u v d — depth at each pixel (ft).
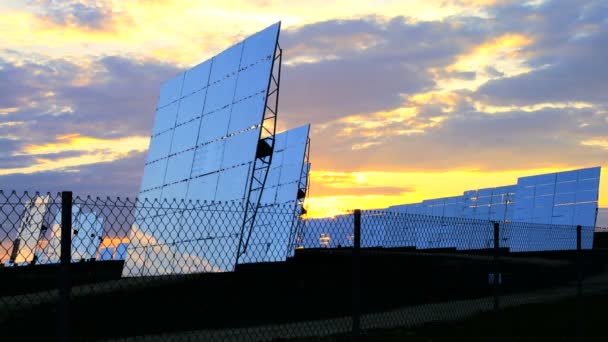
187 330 37.73
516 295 63.41
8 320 34.73
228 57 61.16
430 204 173.58
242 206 45.01
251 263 47.52
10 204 16.70
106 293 38.75
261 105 51.16
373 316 46.03
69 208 17.20
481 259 74.69
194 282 43.98
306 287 48.80
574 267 78.48
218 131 57.62
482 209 147.13
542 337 36.04
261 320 42.04
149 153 74.13
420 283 60.18
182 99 69.67
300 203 80.69
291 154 86.17
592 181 113.29
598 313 47.01
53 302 35.94
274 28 53.57
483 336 35.04
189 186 59.88
